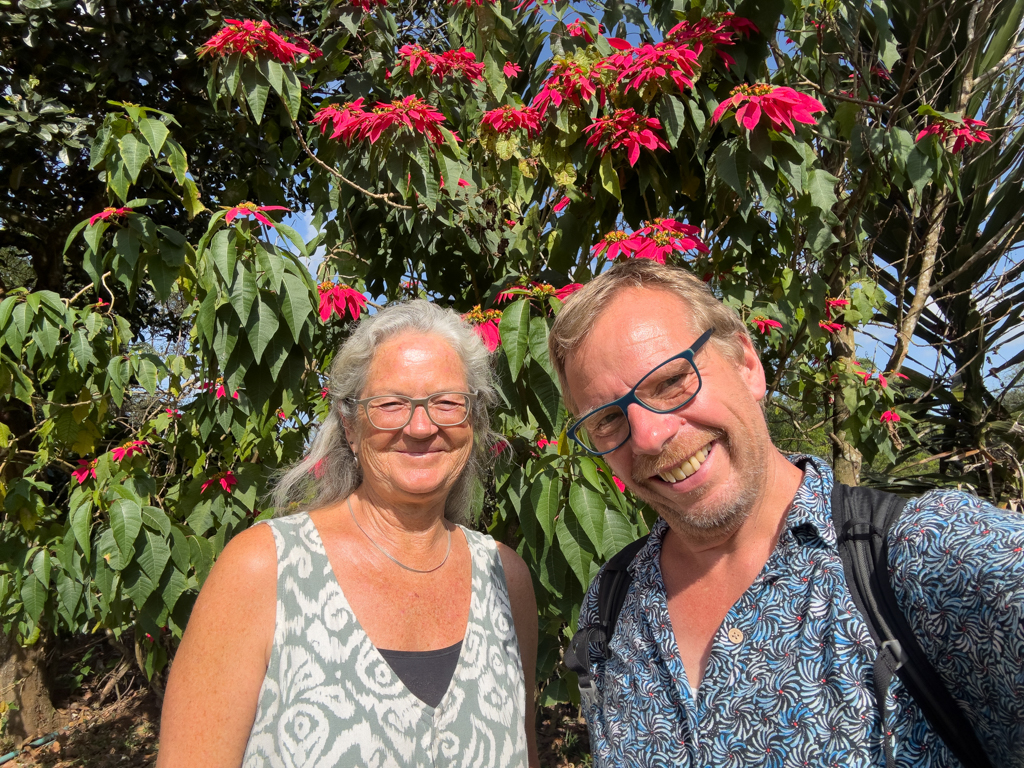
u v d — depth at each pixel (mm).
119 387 2098
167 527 1904
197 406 2111
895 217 3777
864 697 723
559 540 1693
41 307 1942
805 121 1617
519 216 2439
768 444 932
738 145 1710
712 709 826
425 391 1169
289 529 1144
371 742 1017
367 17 2557
